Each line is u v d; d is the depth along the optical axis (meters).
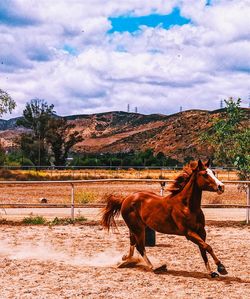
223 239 14.23
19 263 10.73
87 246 12.96
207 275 9.66
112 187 35.78
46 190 33.62
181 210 9.52
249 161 19.67
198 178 9.41
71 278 9.31
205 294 8.14
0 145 53.34
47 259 11.30
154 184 39.34
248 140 19.59
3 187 36.75
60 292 8.27
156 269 9.88
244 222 17.33
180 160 158.75
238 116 20.05
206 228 16.34
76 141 73.88
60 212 20.42
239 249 12.64
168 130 191.88
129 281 9.09
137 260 10.52
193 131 183.50
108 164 76.75
